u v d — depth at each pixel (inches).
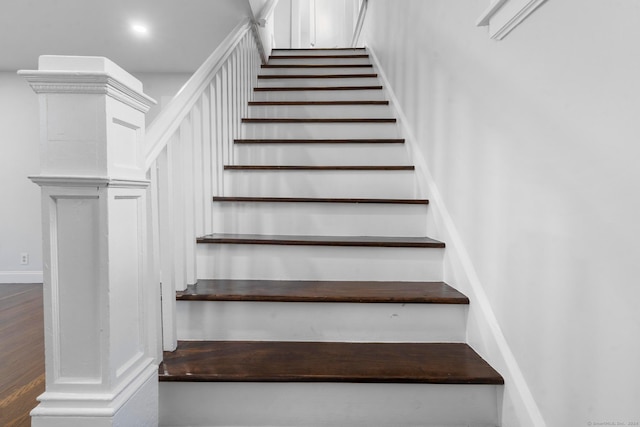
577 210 32.1
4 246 145.8
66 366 35.6
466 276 54.3
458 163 59.9
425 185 74.4
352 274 63.3
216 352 50.2
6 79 143.9
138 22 109.7
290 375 44.4
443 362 48.0
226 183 80.0
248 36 111.0
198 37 119.5
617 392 28.1
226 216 71.6
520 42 40.9
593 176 30.1
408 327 54.2
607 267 28.9
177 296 53.2
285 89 119.3
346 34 226.2
